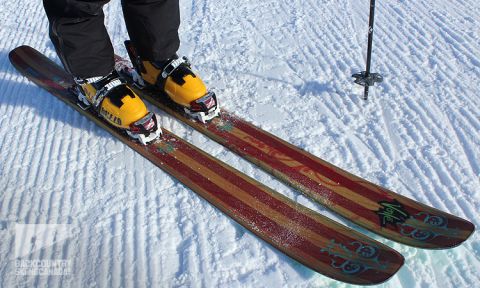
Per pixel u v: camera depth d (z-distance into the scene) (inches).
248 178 114.2
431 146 123.3
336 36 171.2
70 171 122.9
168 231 105.6
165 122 136.6
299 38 172.1
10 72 165.9
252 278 95.5
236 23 184.9
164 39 125.2
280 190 113.1
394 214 103.3
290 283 94.3
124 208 111.5
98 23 117.1
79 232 106.8
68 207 112.7
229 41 173.6
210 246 101.7
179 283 95.5
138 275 97.5
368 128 130.6
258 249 100.7
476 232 101.8
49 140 134.0
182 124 135.3
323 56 161.3
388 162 119.8
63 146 131.4
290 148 121.7
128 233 105.7
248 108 140.1
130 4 119.5
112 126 132.0
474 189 111.0
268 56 163.8
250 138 125.7
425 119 131.9
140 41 127.2
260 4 196.7
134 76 144.3
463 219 98.8
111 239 104.8
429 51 159.3
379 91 143.6
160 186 116.1
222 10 194.2
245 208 107.4
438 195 110.7
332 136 128.6
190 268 97.7
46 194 116.6
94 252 102.5
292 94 144.9
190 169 118.1
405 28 172.4
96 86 126.0
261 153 121.1
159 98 139.9
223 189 112.2
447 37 165.2
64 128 137.9
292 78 152.0
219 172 116.4
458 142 124.0
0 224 109.5
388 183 114.0
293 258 96.3
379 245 96.0
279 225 103.1
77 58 119.7
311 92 145.3
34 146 132.3
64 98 144.3
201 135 131.0
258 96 144.9
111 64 126.3
